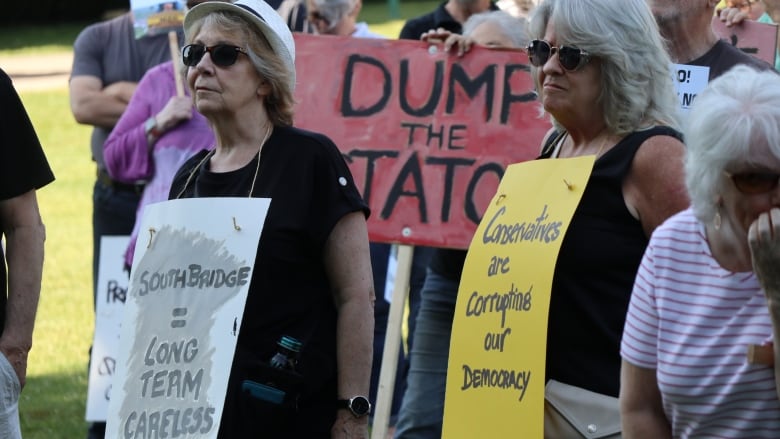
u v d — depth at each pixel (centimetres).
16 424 757
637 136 638
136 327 692
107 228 1288
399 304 950
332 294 685
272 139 691
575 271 637
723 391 517
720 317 518
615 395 629
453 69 988
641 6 650
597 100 652
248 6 683
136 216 1205
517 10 1155
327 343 680
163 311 683
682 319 527
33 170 755
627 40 640
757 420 514
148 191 1134
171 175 1121
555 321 641
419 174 977
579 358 637
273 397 657
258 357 666
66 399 1420
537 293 640
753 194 500
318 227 673
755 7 1201
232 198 676
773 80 502
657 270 535
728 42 971
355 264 675
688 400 525
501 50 980
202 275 675
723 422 523
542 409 632
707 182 510
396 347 939
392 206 975
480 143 973
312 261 678
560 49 650
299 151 682
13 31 5525
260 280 668
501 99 976
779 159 493
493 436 654
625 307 630
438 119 984
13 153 749
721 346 517
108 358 1221
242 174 687
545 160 671
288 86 694
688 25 874
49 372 1545
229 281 666
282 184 676
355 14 1391
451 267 938
